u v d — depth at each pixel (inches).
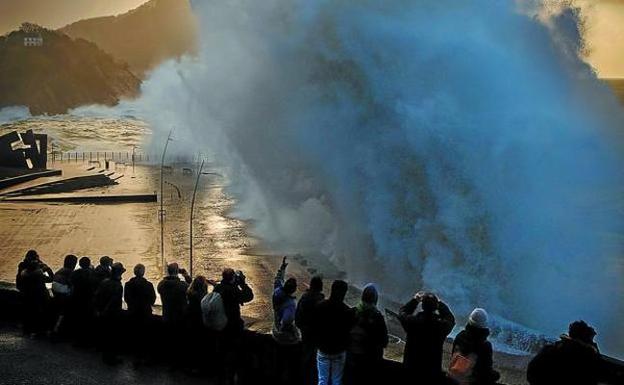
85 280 378.3
